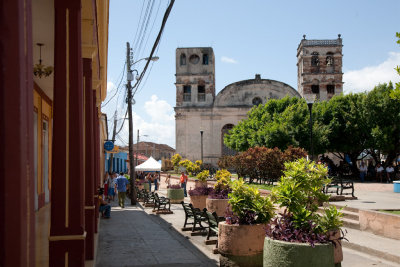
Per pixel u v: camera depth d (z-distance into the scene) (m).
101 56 11.75
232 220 7.06
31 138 2.39
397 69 7.98
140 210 17.80
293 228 5.45
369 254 8.42
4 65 2.16
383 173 31.25
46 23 8.39
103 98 19.62
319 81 52.47
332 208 5.63
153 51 11.39
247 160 22.17
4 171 2.15
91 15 6.98
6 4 2.18
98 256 8.20
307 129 34.56
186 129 53.41
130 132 21.52
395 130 33.00
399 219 9.16
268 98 48.31
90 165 7.66
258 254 6.83
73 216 5.07
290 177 5.89
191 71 54.34
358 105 34.53
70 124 5.10
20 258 2.17
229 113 53.22
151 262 7.69
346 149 35.16
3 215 2.15
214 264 7.55
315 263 5.05
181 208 18.11
